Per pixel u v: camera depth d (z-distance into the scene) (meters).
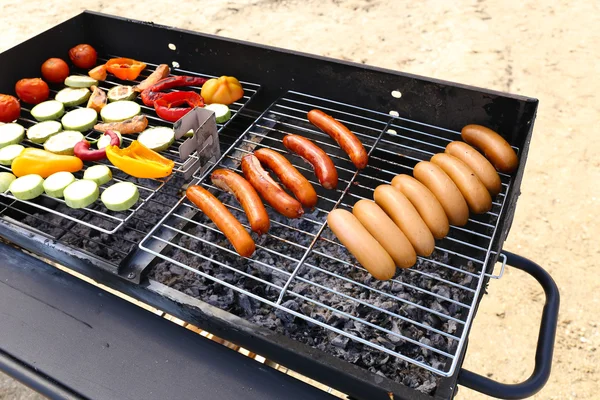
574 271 1.32
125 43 1.18
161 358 0.69
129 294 0.80
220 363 0.68
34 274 0.78
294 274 0.74
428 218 0.78
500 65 1.85
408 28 2.06
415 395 0.63
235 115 1.00
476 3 2.20
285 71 1.05
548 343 0.71
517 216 1.44
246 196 0.82
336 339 0.77
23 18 2.20
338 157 0.97
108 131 0.98
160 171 0.89
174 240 0.89
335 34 2.04
